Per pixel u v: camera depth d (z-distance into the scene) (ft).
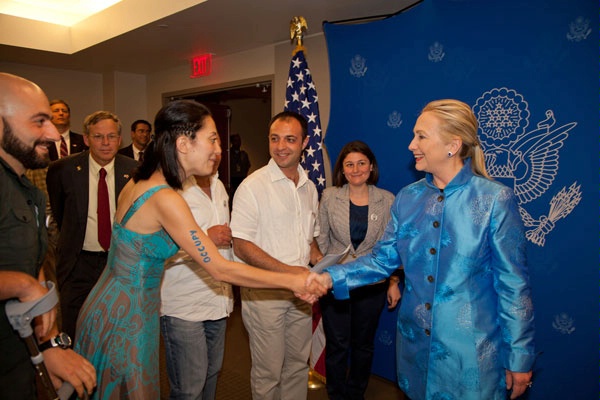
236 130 24.67
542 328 7.00
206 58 14.49
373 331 7.63
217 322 6.08
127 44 13.16
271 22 10.76
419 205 4.48
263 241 6.18
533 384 7.05
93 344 4.18
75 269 8.18
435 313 4.13
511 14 7.06
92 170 8.34
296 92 9.82
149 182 4.29
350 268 4.99
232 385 8.51
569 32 6.49
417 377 4.30
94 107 18.11
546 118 6.81
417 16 8.27
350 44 9.41
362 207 7.68
